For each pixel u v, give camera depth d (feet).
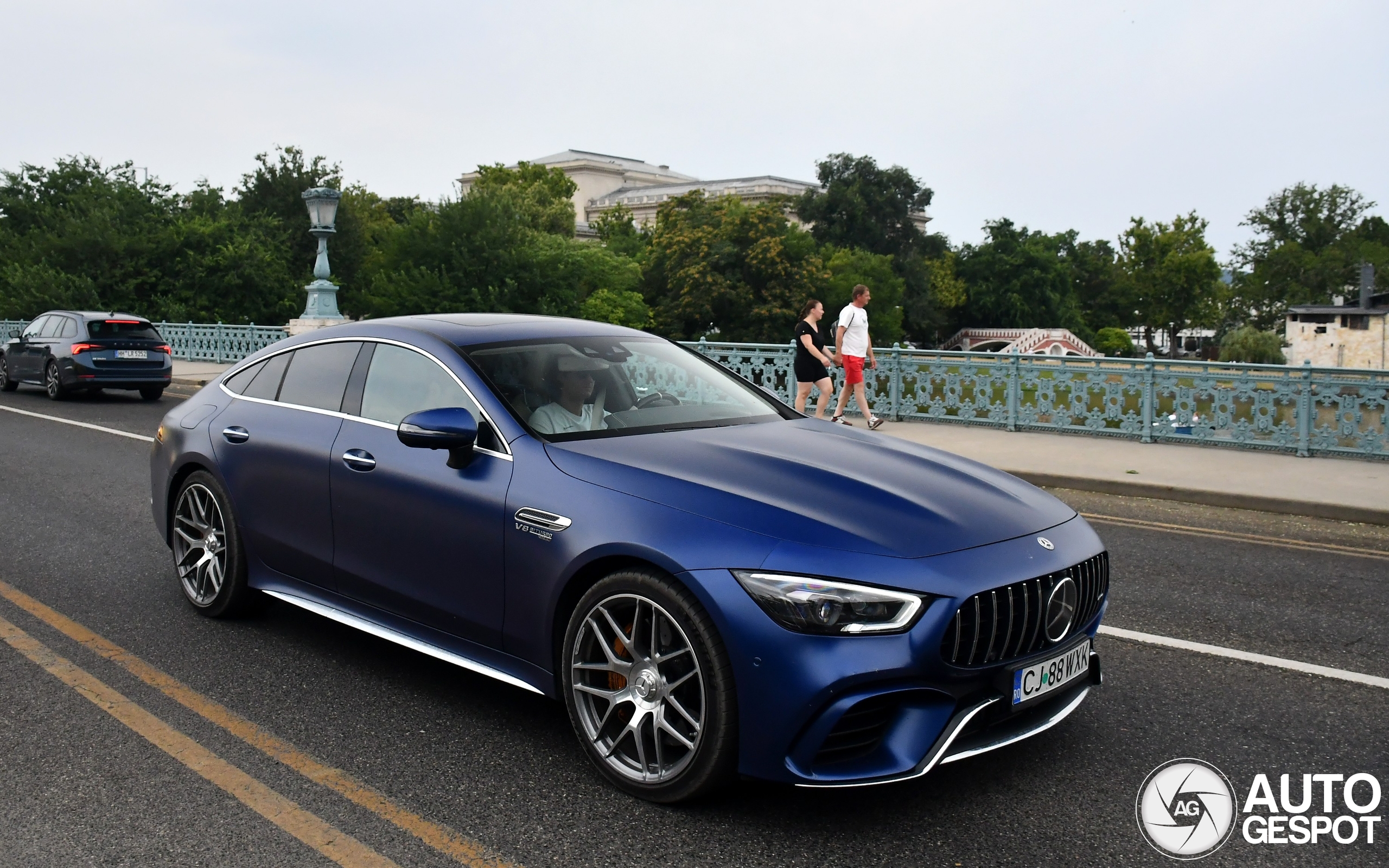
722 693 9.61
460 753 11.54
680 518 10.15
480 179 279.69
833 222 342.03
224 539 15.92
